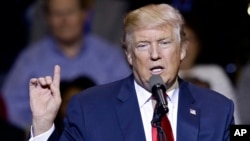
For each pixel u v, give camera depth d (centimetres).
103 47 1662
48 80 831
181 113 820
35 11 1700
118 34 1705
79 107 831
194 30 1572
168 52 793
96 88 856
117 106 824
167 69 796
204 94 845
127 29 802
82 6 1638
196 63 1573
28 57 1647
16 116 1603
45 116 827
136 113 817
